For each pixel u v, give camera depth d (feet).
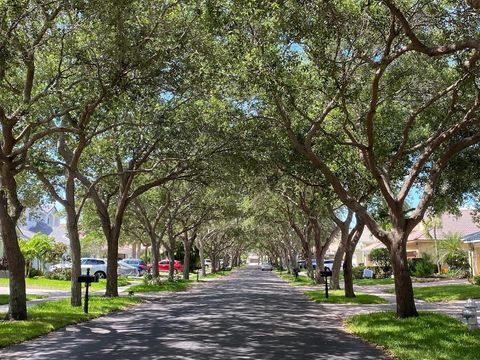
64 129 48.34
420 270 131.44
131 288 100.01
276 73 41.42
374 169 47.83
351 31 42.01
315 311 59.98
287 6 37.70
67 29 43.98
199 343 36.86
